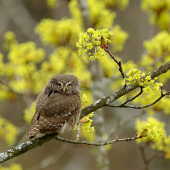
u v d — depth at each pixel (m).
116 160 18.92
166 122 17.47
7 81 12.80
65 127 8.30
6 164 12.54
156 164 18.27
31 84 12.62
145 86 6.73
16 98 12.59
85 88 12.17
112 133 10.64
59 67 12.79
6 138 12.05
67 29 11.97
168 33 13.09
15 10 20.19
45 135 7.96
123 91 7.75
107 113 19.31
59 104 8.41
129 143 19.19
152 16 13.24
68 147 13.78
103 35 6.61
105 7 13.14
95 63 12.20
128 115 18.95
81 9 11.88
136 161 18.66
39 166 12.13
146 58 11.98
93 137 11.86
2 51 20.31
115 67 12.66
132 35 18.67
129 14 19.44
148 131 7.24
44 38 12.52
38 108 8.46
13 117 20.70
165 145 9.53
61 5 17.73
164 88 17.27
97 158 11.75
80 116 7.96
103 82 12.26
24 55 12.28
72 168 19.44
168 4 12.71
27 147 7.69
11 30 21.33
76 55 12.52
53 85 9.01
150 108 10.00
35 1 20.84
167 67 7.56
